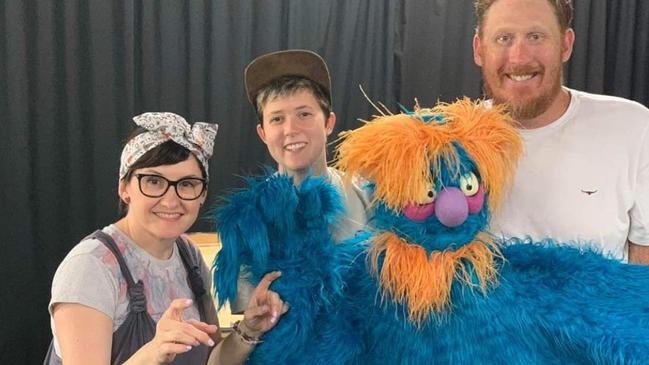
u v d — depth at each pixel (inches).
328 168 52.7
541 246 43.4
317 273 40.0
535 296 40.3
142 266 45.6
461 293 40.1
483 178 40.6
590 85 117.3
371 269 41.4
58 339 41.8
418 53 109.2
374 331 40.9
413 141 39.5
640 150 51.5
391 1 106.6
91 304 41.7
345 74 106.3
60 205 97.6
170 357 36.4
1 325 95.6
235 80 101.2
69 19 93.6
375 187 41.0
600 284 41.0
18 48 91.8
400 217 40.5
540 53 48.1
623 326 38.3
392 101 110.3
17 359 96.9
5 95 92.7
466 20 110.4
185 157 44.9
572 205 50.1
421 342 39.9
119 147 97.4
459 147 40.1
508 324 39.6
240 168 103.7
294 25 102.7
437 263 40.0
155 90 99.1
